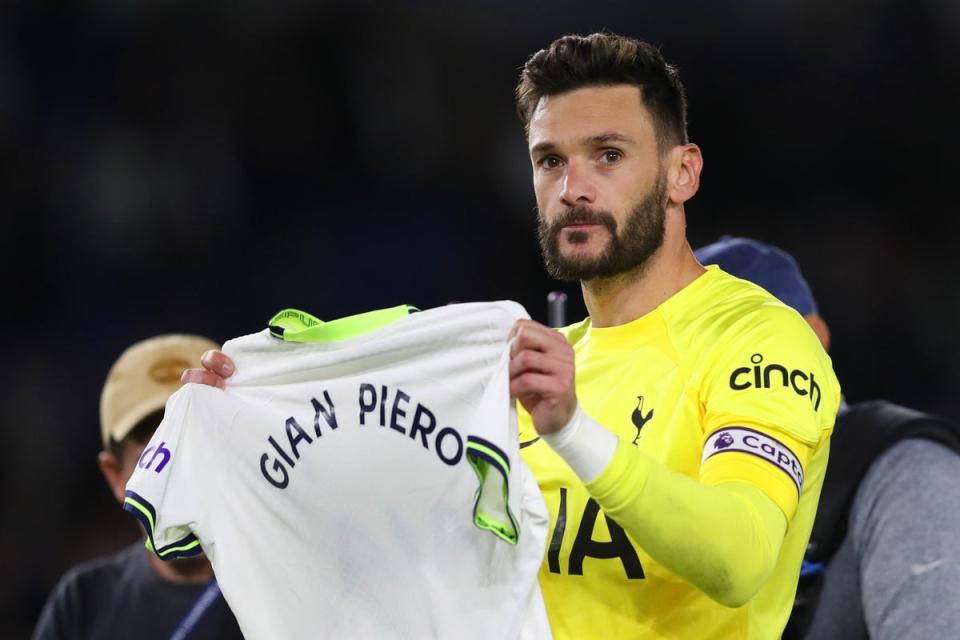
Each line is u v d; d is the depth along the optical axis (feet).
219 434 27.94
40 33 99.66
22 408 92.89
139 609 39.29
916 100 106.11
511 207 103.19
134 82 100.58
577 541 26.99
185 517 27.58
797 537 27.09
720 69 107.55
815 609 32.04
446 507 26.63
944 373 99.50
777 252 37.11
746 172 107.14
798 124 107.04
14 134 98.02
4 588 85.56
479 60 105.40
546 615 26.00
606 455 23.06
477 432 23.61
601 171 27.17
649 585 26.43
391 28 104.78
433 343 26.25
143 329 97.19
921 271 103.14
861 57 106.93
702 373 26.76
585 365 28.48
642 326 28.02
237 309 99.09
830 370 26.89
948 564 29.99
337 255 101.65
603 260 27.14
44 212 97.50
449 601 26.61
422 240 102.58
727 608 26.40
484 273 102.63
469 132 104.47
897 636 29.94
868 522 31.53
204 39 102.17
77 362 95.66
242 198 100.99
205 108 101.24
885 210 105.50
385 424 26.86
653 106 27.66
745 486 23.98
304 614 27.58
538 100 28.17
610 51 27.48
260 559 27.71
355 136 103.71
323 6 104.12
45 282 96.84
